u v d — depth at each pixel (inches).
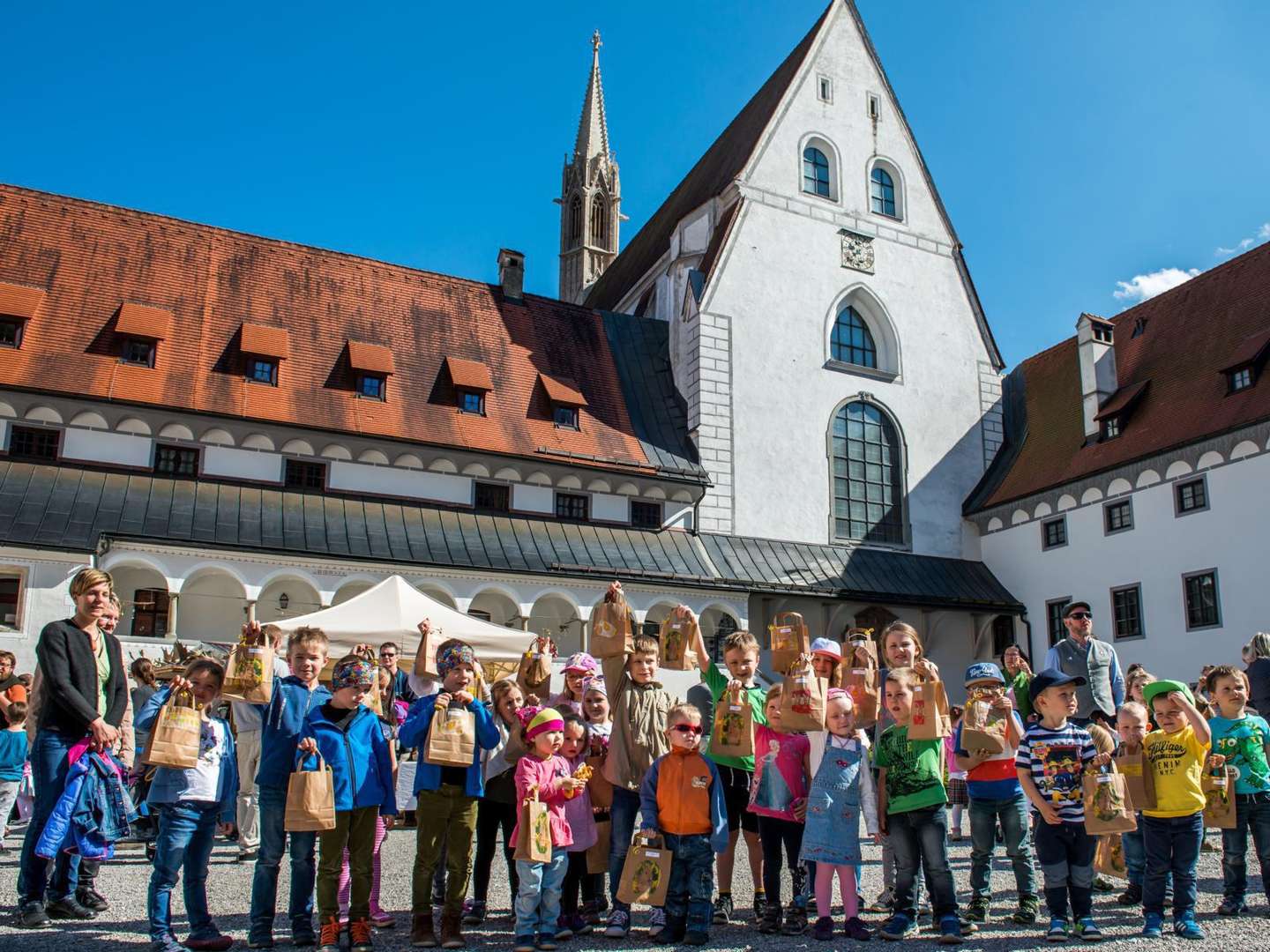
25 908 388.8
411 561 1160.8
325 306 1379.2
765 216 1595.7
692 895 373.7
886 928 384.8
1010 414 1748.3
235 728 645.3
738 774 426.9
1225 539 1255.5
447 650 389.7
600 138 3014.3
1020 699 577.0
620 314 1640.0
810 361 1576.0
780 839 401.4
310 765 350.3
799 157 1651.1
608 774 411.2
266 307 1334.9
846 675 457.4
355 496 1232.2
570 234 2987.2
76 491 1074.7
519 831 364.8
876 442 1612.9
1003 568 1587.1
